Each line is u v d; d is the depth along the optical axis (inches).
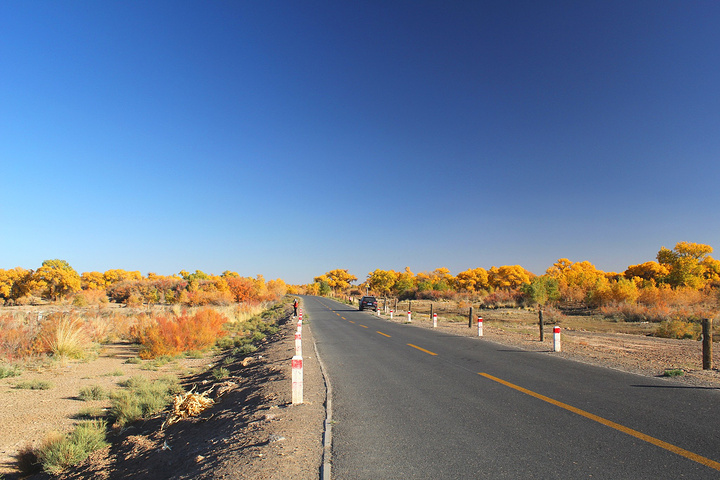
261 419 260.8
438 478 162.7
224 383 462.9
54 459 277.6
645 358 490.9
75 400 442.0
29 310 1601.9
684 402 271.6
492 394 303.1
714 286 2018.9
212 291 2420.0
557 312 1434.5
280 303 2783.0
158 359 693.3
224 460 199.6
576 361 449.7
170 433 310.2
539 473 164.1
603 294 1536.7
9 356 633.6
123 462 267.9
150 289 2738.7
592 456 180.2
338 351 569.6
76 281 2477.9
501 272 3587.6
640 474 160.4
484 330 881.5
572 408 259.9
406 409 269.1
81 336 742.5
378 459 184.9
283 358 550.9
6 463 292.5
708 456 177.5
